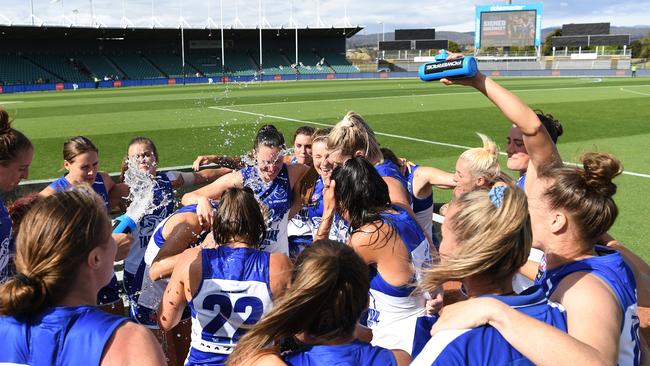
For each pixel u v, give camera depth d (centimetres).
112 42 6256
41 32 5359
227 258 242
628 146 1298
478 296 180
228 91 3872
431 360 162
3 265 256
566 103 2477
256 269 240
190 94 3578
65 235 156
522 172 365
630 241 598
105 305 373
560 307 173
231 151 1310
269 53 6931
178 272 250
